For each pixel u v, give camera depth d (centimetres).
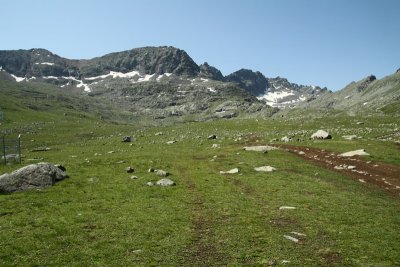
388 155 6688
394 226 3139
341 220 3297
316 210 3616
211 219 3400
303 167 5888
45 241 2797
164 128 16650
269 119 17150
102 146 10500
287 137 9481
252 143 9381
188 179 5216
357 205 3791
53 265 2405
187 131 14362
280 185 4681
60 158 7956
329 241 2805
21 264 2394
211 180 5097
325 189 4472
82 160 7194
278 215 3478
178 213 3572
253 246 2731
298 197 4106
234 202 3966
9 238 2831
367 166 5962
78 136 16288
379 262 2434
